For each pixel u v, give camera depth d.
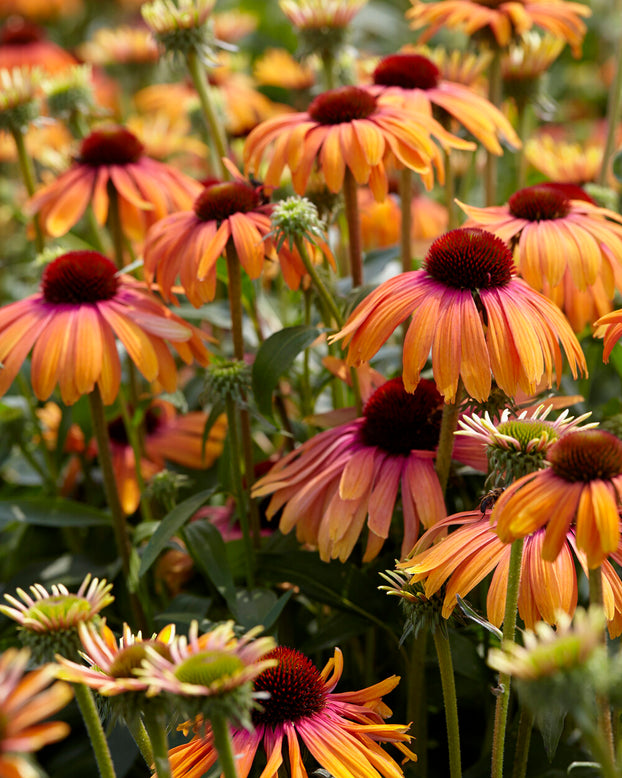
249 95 1.81
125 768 1.04
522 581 0.94
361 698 0.97
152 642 0.90
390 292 1.00
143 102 1.85
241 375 1.07
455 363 0.97
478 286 0.99
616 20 1.84
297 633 1.12
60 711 1.11
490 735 1.06
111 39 1.99
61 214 1.20
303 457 1.07
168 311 1.11
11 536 1.23
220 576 1.06
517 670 0.85
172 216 1.12
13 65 2.11
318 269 1.12
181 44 1.18
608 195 1.22
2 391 1.05
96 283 1.08
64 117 1.33
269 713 0.95
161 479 1.12
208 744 0.94
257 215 1.09
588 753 1.04
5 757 0.77
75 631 0.91
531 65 1.27
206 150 1.51
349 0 1.25
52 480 1.22
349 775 0.93
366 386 1.10
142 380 1.24
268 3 2.61
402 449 1.04
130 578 1.10
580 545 0.88
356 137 1.08
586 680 0.84
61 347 1.06
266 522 1.15
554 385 1.10
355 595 1.06
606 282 1.06
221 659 0.87
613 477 0.89
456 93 1.16
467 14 1.21
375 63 1.31
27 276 1.31
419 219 1.40
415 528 1.02
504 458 0.93
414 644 1.03
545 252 1.06
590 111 2.07
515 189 1.34
